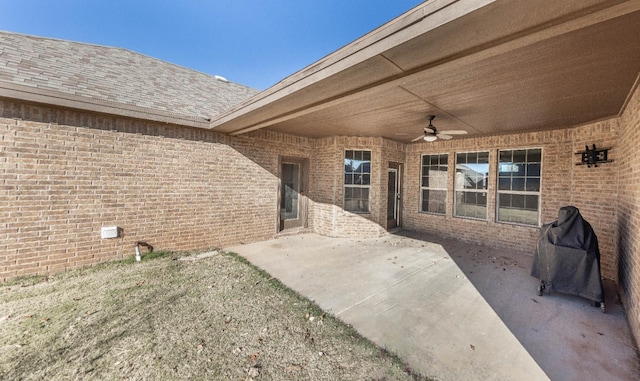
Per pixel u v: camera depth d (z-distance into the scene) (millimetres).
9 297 3385
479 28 1992
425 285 4160
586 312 3352
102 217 4625
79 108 4164
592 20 1848
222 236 6184
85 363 2252
